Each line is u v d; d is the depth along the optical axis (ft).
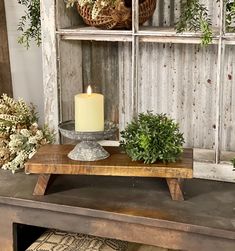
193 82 6.31
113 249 5.26
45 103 6.16
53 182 5.45
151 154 4.94
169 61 6.35
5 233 5.34
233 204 4.98
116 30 5.75
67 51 6.18
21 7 6.96
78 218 5.01
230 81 6.14
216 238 4.56
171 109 6.48
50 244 5.28
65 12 6.06
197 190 5.32
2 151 5.95
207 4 5.99
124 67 6.56
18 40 6.73
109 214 4.81
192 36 5.41
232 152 6.19
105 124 5.42
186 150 5.39
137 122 5.30
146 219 4.69
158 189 5.32
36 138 5.85
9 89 7.04
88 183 5.49
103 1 5.42
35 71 7.14
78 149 5.18
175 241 4.71
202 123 6.39
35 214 5.17
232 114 6.22
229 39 5.29
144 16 5.75
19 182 5.55
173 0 6.15
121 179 5.59
